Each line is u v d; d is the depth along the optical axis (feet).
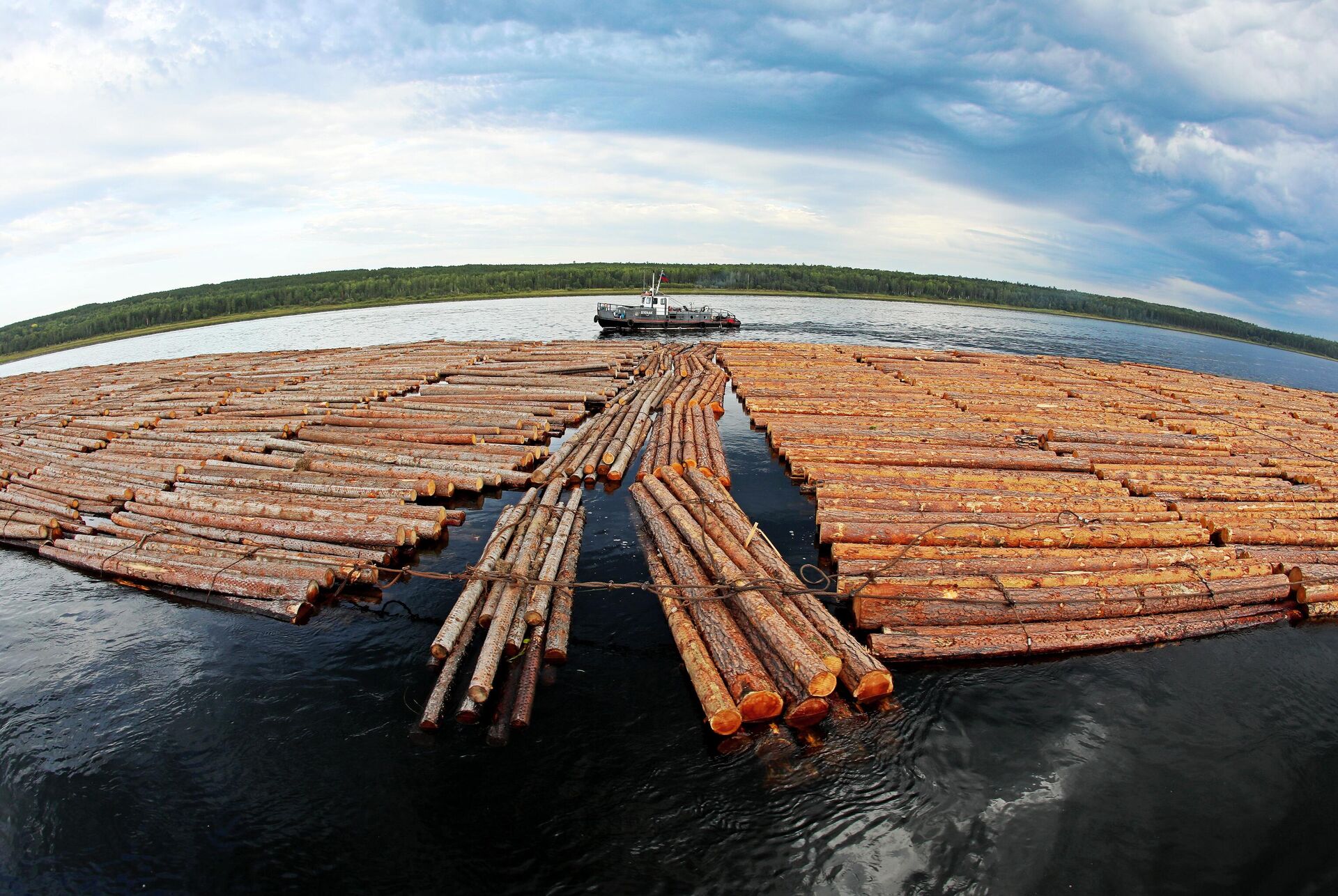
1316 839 25.14
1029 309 500.33
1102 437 66.95
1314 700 32.48
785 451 63.67
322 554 42.93
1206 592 37.50
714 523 41.93
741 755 27.94
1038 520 44.98
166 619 38.55
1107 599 36.19
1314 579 39.22
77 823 25.71
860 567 38.32
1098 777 27.43
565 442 67.56
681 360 119.65
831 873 23.27
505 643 32.55
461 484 55.77
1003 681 32.55
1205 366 196.24
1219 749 29.19
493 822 25.27
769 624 31.14
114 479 57.16
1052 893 22.91
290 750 28.73
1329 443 69.92
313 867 23.81
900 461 59.82
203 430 70.44
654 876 23.22
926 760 27.78
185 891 23.18
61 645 36.24
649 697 31.30
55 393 94.73
